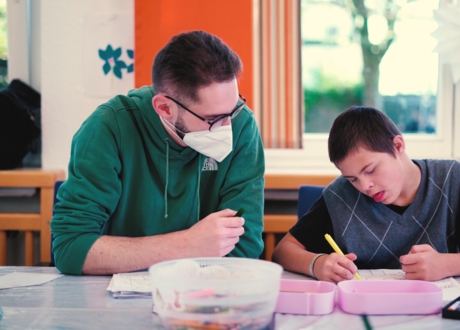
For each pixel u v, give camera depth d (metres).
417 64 2.20
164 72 1.22
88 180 1.26
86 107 2.07
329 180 1.92
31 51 2.25
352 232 1.43
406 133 2.22
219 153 1.29
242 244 1.33
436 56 2.19
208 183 1.41
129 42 2.04
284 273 1.31
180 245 1.18
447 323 0.85
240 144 1.39
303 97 2.05
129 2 2.04
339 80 2.20
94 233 1.24
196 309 0.76
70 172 1.31
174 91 1.21
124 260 1.18
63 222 1.24
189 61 1.19
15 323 0.85
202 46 1.20
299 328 0.82
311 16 2.18
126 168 1.32
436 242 1.39
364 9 2.18
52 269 1.28
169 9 1.97
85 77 2.06
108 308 0.93
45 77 2.06
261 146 1.45
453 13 1.70
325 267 1.18
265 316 0.79
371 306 0.89
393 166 1.31
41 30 2.04
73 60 2.05
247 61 1.98
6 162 2.02
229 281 0.77
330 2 2.17
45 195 1.95
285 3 2.02
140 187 1.34
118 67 2.05
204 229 1.19
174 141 1.32
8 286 1.09
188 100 1.20
